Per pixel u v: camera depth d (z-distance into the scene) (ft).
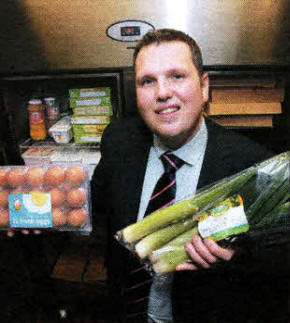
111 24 4.45
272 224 2.79
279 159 2.89
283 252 4.46
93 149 5.97
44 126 5.78
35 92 5.84
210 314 3.79
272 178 2.80
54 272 5.57
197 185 3.31
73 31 4.52
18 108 5.53
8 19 4.50
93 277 5.43
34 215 3.50
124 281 3.90
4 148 5.41
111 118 5.56
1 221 3.59
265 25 4.33
